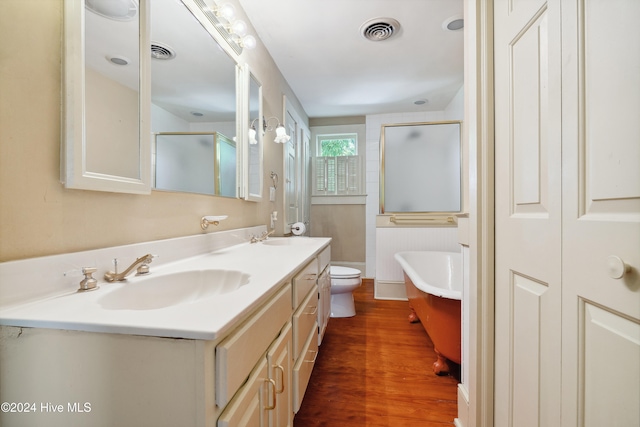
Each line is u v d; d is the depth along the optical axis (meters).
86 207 0.81
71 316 0.56
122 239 0.94
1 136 0.61
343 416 1.35
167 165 1.19
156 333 0.51
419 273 2.90
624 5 0.53
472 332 1.12
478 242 1.08
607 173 0.57
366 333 2.27
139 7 0.99
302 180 3.67
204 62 1.46
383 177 3.27
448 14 1.98
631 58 0.52
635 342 0.51
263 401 0.75
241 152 1.82
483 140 1.08
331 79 2.96
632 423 0.52
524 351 0.87
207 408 0.51
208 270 1.04
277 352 0.87
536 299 0.80
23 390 0.57
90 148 0.81
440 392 1.53
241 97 1.82
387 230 3.21
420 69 2.76
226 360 0.54
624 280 0.53
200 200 1.41
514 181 0.93
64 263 0.73
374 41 2.29
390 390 1.54
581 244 0.64
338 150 4.28
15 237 0.64
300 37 2.23
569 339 0.67
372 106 3.73
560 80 0.71
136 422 0.53
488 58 1.06
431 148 3.21
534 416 0.81
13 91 0.63
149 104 1.02
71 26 0.74
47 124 0.70
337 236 4.15
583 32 0.64
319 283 1.68
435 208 3.20
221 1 1.62
